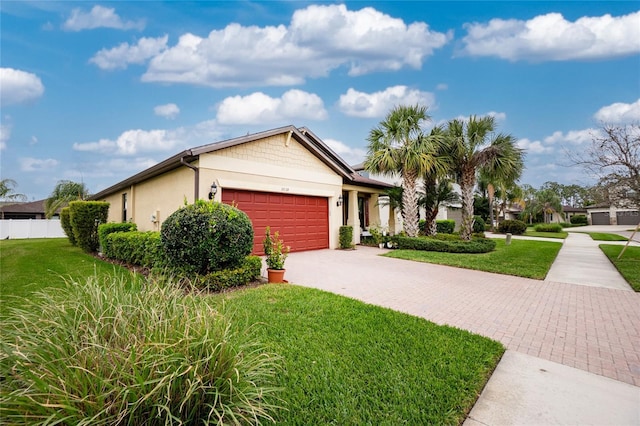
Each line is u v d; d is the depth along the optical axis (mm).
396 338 3791
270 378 2801
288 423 2307
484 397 2727
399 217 18750
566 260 10672
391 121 13469
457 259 10141
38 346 2025
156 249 6887
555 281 7312
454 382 2869
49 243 16734
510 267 8789
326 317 4469
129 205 14109
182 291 3369
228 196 9633
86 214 11938
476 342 3736
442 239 14375
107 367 1962
